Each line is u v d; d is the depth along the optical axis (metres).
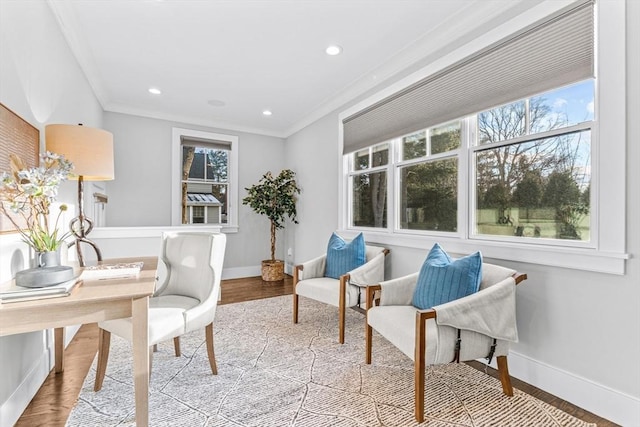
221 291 4.13
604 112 1.58
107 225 4.14
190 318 1.82
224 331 2.73
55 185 1.53
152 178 4.43
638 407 1.46
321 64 3.00
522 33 1.93
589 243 1.71
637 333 1.47
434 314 1.56
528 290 1.92
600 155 1.60
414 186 2.91
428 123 2.62
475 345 1.64
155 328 1.63
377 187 3.37
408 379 1.95
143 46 2.70
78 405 1.67
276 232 5.39
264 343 2.48
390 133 3.05
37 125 1.93
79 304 1.30
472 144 2.39
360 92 3.47
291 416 1.59
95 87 3.44
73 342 2.51
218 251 2.08
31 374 1.74
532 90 1.89
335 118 3.96
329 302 2.61
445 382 1.91
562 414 1.61
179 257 2.19
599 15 1.59
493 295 1.68
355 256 2.90
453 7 2.16
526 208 2.04
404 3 2.13
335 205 3.96
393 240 2.97
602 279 1.59
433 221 2.72
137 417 1.40
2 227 1.48
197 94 3.76
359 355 2.28
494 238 2.22
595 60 1.62
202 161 4.86
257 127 5.10
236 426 1.51
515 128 2.11
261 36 2.55
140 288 1.46
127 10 2.23
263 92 3.68
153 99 3.92
